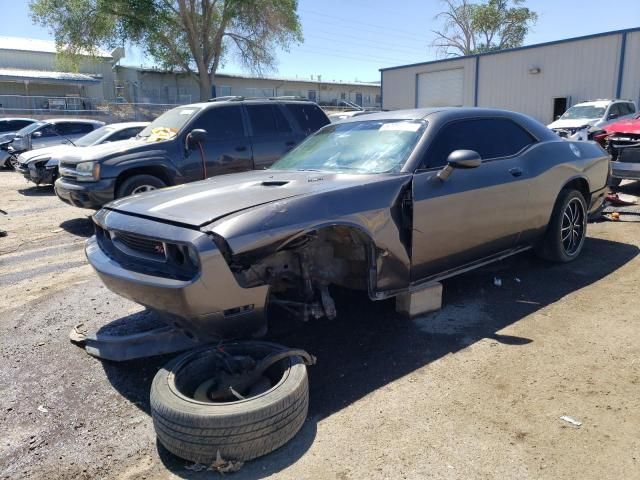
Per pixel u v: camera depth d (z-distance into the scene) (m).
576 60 22.55
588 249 5.80
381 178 3.59
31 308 4.66
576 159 5.20
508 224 4.44
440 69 28.31
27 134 16.22
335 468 2.45
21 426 2.92
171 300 2.87
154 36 34.62
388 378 3.24
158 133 7.82
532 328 3.85
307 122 8.83
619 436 2.59
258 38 36.34
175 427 2.46
